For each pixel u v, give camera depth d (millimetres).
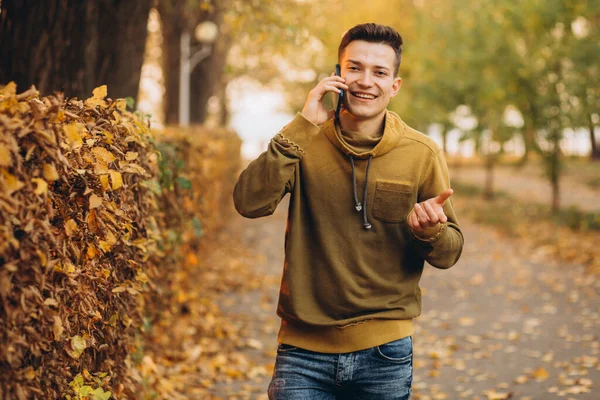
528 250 12117
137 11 6109
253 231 14656
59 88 5242
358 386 2754
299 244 2732
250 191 2662
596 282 9227
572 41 14523
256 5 8547
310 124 2641
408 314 2758
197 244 7699
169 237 5109
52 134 2299
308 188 2713
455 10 18672
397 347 2717
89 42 5352
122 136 3318
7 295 2127
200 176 7328
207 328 6848
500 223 15516
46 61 5180
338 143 2680
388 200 2689
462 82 18312
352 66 2693
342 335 2693
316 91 2672
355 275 2713
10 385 2195
